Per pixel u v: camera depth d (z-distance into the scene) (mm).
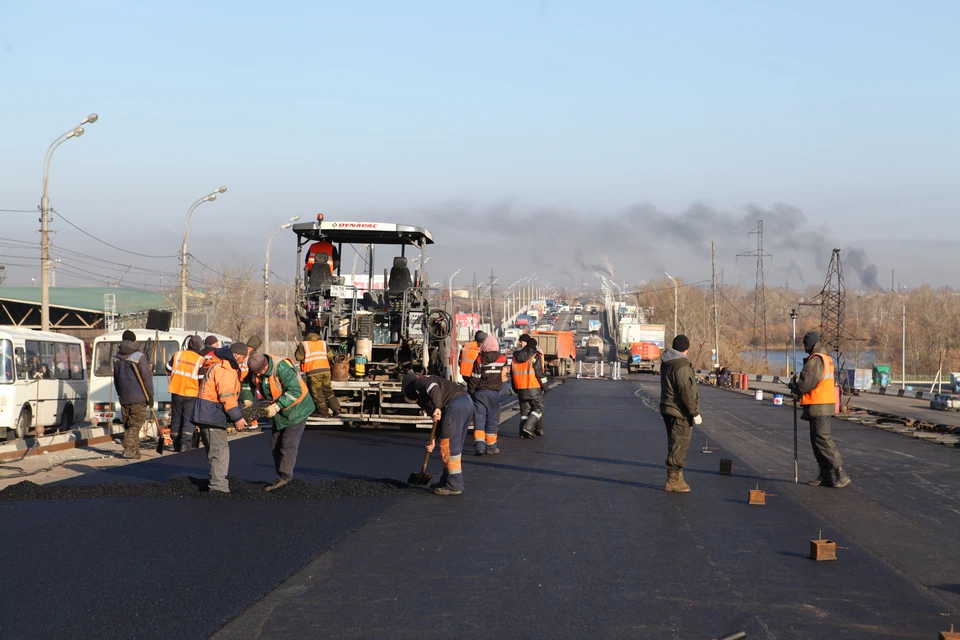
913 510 10227
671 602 6434
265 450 15477
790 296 168125
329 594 6555
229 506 10062
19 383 18875
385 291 19672
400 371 19141
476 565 7457
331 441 16828
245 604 6293
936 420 29172
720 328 107750
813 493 11383
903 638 5707
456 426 10938
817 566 7566
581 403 30516
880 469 13727
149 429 18562
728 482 12242
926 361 98188
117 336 22594
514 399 32281
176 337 22266
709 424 22234
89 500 10398
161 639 5555
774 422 23188
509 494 11070
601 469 13445
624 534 8766
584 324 161625
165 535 8547
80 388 22719
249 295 76812
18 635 5617
